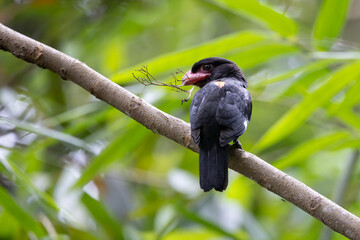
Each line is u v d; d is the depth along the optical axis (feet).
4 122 26.32
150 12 42.75
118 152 28.02
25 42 21.72
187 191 34.81
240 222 34.37
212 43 26.76
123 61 44.86
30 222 25.76
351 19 46.24
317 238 35.53
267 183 19.11
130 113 21.27
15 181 25.30
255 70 36.47
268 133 27.30
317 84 30.17
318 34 28.17
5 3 41.83
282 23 27.04
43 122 37.55
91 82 21.38
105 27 42.29
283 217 42.93
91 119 30.19
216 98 22.57
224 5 28.12
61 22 42.68
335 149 29.55
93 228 35.17
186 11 46.73
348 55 25.58
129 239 33.35
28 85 41.60
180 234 35.63
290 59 36.27
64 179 32.63
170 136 21.26
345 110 28.04
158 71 27.30
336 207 17.72
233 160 20.10
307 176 41.16
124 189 39.58
